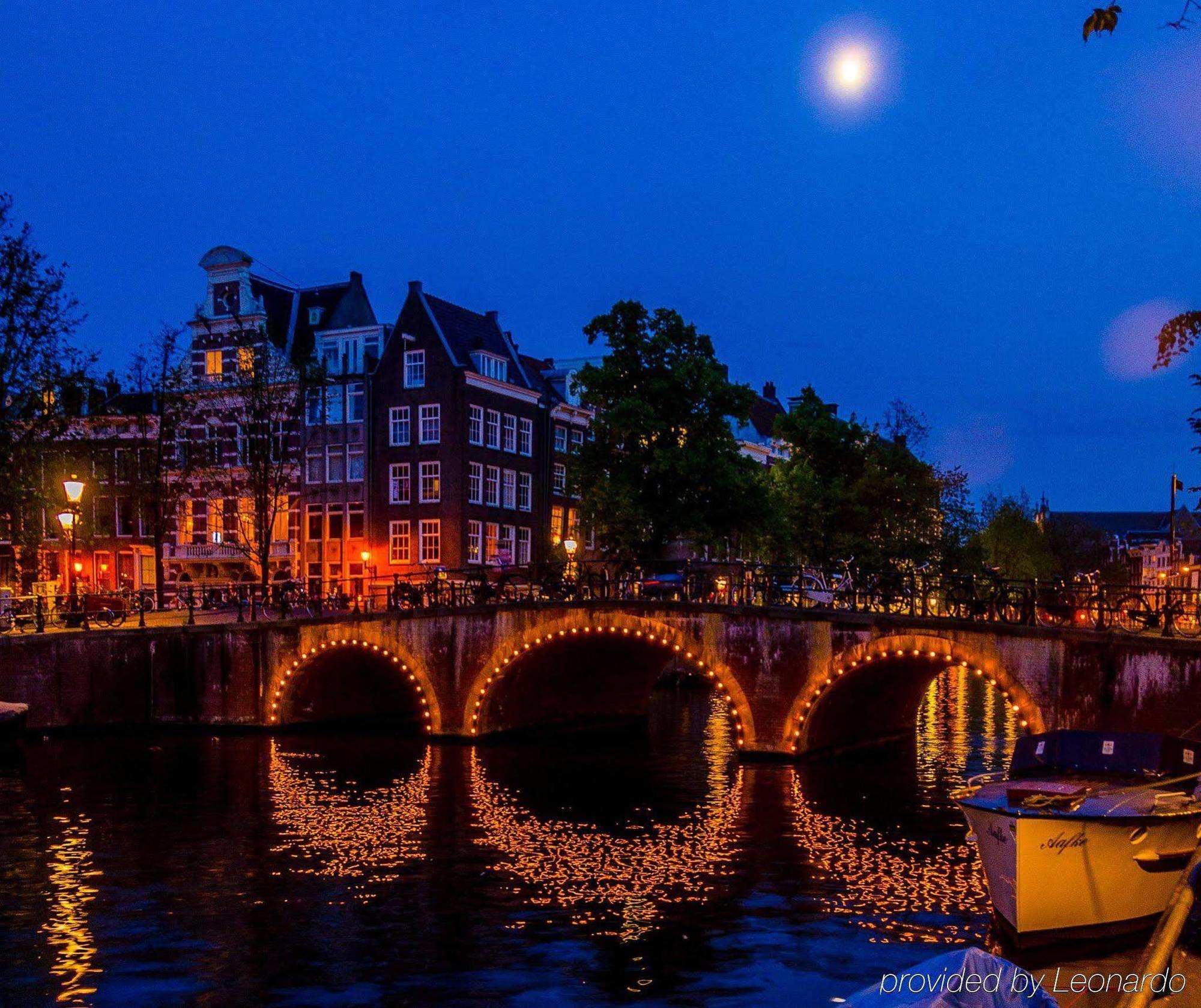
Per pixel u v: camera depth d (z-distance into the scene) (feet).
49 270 112.27
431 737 104.83
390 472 153.07
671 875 58.95
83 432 134.62
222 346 159.84
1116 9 21.89
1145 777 57.16
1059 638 77.97
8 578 150.00
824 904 54.03
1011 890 45.98
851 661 88.22
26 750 98.12
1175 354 31.94
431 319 151.43
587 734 118.32
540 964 46.24
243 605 126.82
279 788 81.92
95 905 53.78
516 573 127.85
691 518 118.01
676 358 121.19
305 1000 42.60
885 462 138.00
